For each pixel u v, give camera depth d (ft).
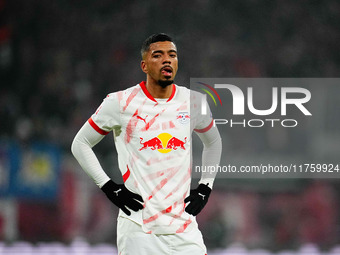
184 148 47.70
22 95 190.90
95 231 144.97
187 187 47.78
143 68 48.24
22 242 135.74
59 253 126.21
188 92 48.98
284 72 216.33
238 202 154.81
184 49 209.56
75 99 191.72
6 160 135.03
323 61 222.48
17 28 211.00
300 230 156.76
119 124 47.93
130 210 47.67
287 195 159.43
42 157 139.03
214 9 222.07
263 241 152.87
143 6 219.61
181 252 46.98
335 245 156.04
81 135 48.85
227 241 149.79
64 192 141.79
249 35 220.84
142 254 46.83
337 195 162.09
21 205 136.26
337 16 231.30
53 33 212.23
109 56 209.77
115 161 156.97
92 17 217.77
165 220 46.73
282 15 225.56
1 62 202.90
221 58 211.82
